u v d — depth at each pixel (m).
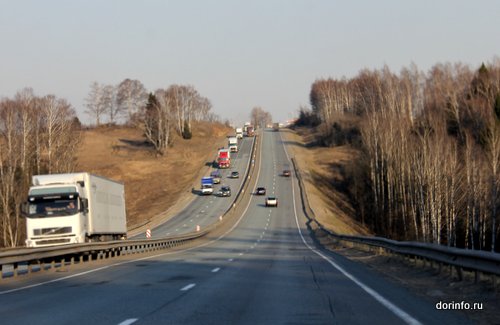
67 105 85.62
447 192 61.22
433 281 16.95
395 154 81.25
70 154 84.69
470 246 62.66
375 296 13.88
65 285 17.80
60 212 30.98
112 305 12.78
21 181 66.69
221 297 14.03
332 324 10.12
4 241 61.72
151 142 153.25
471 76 99.25
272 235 63.72
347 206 96.31
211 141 168.25
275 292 15.00
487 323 10.04
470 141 64.19
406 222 75.75
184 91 175.25
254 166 127.06
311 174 113.62
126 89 189.12
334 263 26.56
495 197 53.06
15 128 76.06
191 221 80.06
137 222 83.06
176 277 19.61
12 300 14.25
